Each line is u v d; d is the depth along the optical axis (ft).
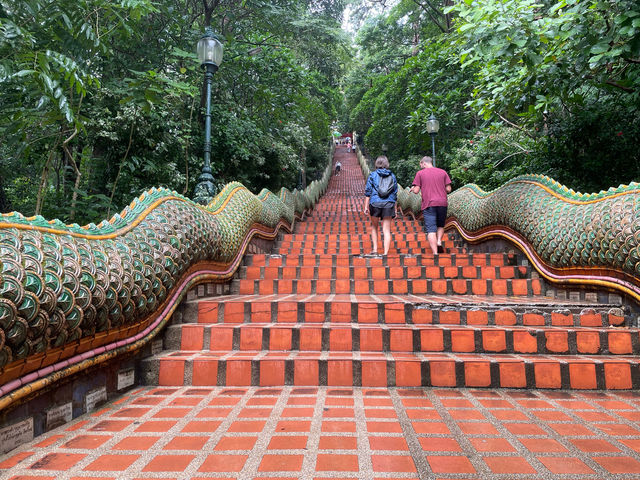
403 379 8.77
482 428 6.50
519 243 17.76
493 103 18.84
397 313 11.36
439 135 42.29
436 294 14.93
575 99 17.69
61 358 6.62
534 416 7.05
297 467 5.20
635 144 17.69
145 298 8.86
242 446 5.82
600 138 18.04
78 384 7.16
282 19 32.89
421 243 23.76
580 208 13.32
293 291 15.28
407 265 18.33
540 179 17.20
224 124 31.14
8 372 5.52
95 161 22.20
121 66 22.94
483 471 5.09
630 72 16.43
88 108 20.51
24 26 13.71
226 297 13.98
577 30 13.12
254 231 21.50
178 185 25.62
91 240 7.68
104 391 7.83
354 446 5.82
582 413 7.22
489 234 21.74
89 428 6.55
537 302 12.48
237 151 31.01
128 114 20.71
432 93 37.99
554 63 15.53
